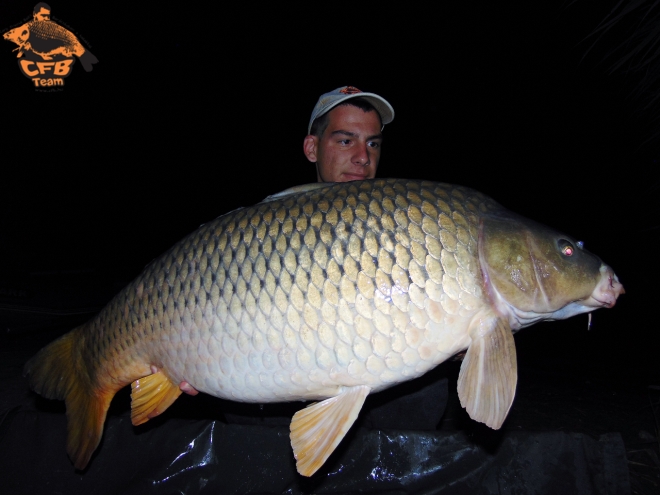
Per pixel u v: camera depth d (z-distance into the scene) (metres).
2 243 12.94
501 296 1.78
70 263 14.08
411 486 2.38
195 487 2.41
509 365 1.71
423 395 2.71
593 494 2.27
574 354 6.33
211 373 1.87
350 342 1.70
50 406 3.18
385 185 1.84
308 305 1.72
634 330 7.96
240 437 2.46
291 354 1.74
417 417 2.71
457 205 1.82
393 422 2.72
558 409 3.94
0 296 7.75
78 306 7.23
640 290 10.31
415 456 2.42
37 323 6.14
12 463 2.46
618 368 5.48
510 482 2.34
